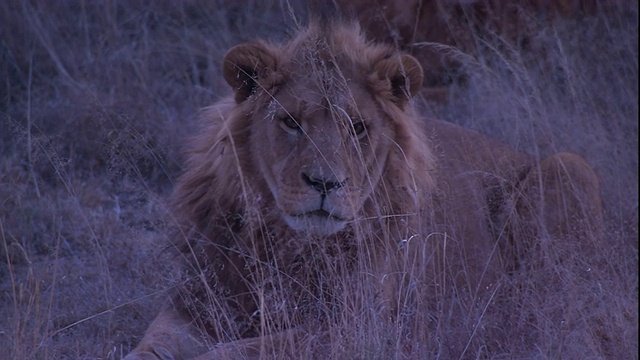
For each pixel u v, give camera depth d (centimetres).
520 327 897
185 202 948
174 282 889
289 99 873
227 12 1767
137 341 965
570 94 1448
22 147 1347
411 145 929
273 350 782
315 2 1425
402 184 920
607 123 1428
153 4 1778
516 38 1576
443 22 1555
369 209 902
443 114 1485
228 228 893
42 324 936
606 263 999
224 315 842
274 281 880
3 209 1197
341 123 852
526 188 1110
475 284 1004
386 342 793
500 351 888
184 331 867
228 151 901
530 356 873
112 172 1131
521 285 974
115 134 1258
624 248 1038
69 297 1034
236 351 802
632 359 867
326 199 838
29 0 1706
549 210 1110
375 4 1512
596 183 1166
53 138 1357
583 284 930
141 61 1609
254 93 903
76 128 1412
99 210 1255
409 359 818
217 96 1509
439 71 1568
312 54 888
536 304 913
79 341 930
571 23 1612
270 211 889
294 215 851
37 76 1627
